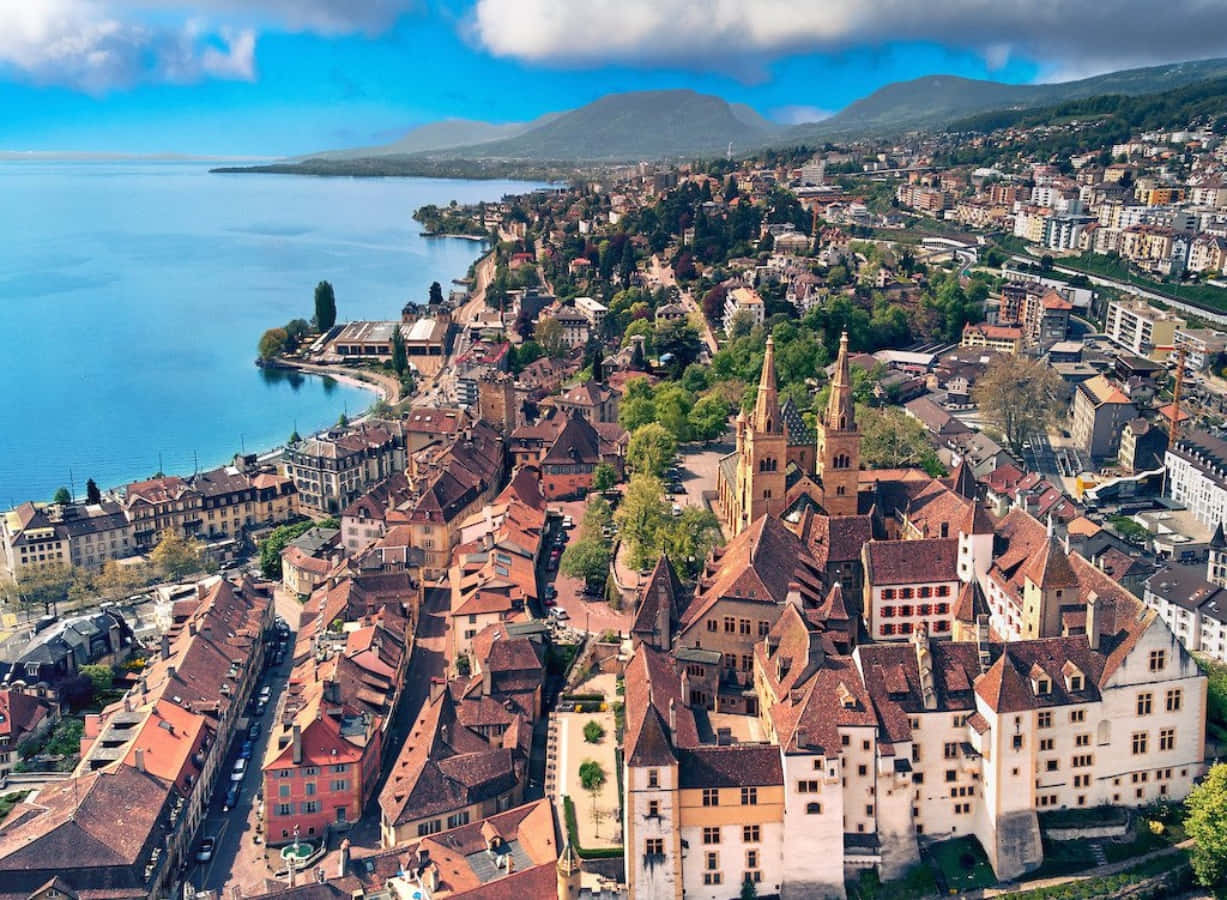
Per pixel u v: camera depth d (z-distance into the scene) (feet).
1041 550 578.66
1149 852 520.01
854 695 510.17
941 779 524.52
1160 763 534.37
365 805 618.03
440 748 607.78
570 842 523.29
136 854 540.11
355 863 525.34
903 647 531.50
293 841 601.62
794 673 537.24
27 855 533.96
